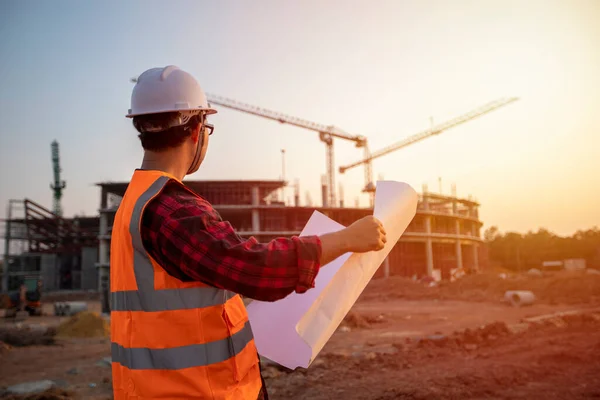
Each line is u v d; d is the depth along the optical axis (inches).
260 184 2401.6
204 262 40.9
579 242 4050.2
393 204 54.5
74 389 321.4
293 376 291.3
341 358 339.9
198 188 2415.1
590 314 529.7
